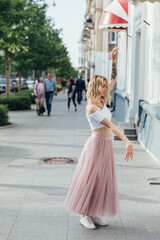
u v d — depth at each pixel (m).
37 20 23.55
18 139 10.76
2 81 39.72
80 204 4.27
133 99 12.35
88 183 4.26
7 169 7.15
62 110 20.70
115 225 4.46
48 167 7.34
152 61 9.55
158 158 7.79
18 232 4.21
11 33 13.77
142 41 10.68
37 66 26.56
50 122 14.95
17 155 8.51
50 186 6.01
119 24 12.29
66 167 7.36
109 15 12.41
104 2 28.62
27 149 9.25
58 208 4.99
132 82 12.32
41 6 23.27
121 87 16.67
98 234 4.20
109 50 29.25
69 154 8.67
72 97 20.39
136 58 12.21
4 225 4.40
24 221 4.53
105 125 4.20
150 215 4.79
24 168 7.25
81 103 27.03
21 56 25.22
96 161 4.27
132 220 4.62
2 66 55.56
